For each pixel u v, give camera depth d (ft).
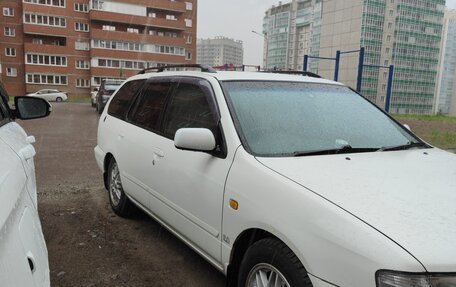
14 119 10.92
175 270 11.48
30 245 5.52
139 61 196.75
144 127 13.20
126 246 13.00
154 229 14.47
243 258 8.39
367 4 178.50
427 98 217.56
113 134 15.24
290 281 7.10
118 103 16.15
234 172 8.71
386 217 6.42
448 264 5.66
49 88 186.60
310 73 13.52
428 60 208.44
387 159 9.23
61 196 18.43
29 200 6.65
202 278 11.08
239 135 9.15
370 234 6.09
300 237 6.88
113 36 189.57
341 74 182.50
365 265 5.94
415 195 7.20
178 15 208.64
